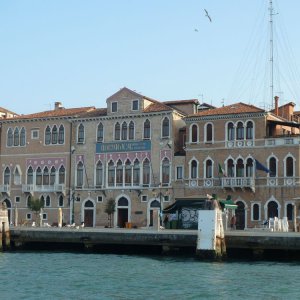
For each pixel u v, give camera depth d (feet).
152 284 101.81
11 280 106.11
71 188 229.25
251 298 89.25
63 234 164.04
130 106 222.07
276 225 169.07
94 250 162.91
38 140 238.07
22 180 238.68
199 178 206.28
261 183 195.62
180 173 211.41
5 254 157.69
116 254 157.48
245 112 199.52
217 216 138.10
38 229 167.63
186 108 230.27
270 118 201.57
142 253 158.71
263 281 105.40
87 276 111.45
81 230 161.68
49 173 234.58
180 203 179.73
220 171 201.46
